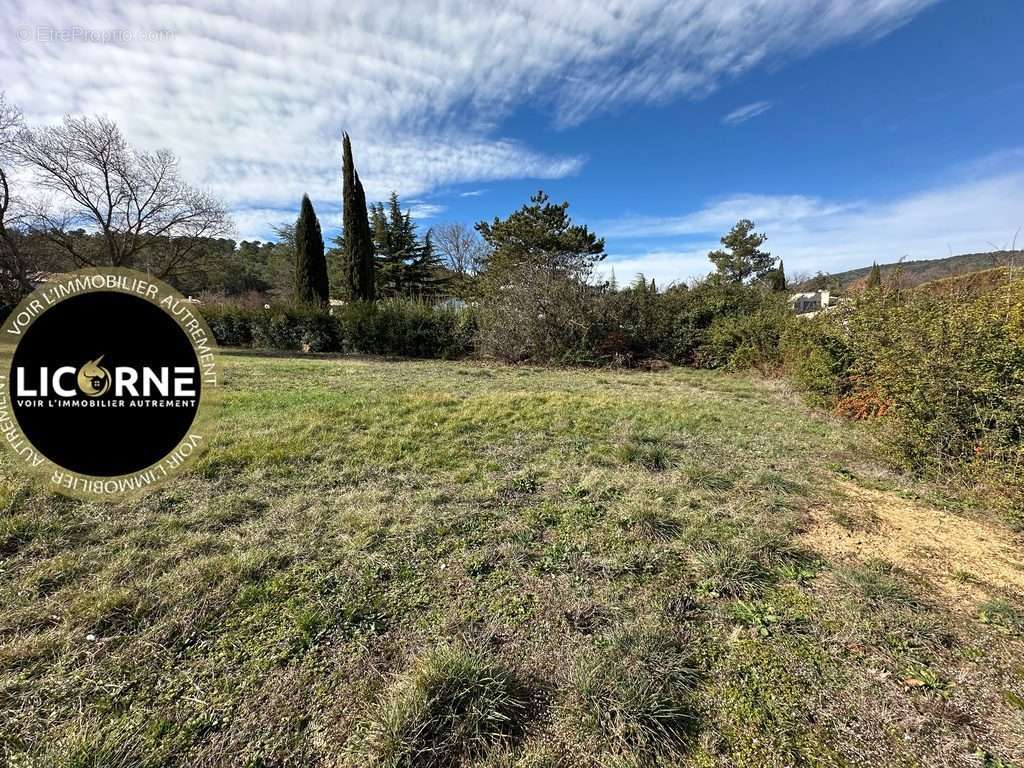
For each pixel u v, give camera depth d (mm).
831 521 2891
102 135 17750
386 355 13305
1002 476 3010
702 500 3150
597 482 3428
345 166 20828
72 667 1668
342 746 1390
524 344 11352
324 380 8188
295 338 14711
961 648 1809
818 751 1393
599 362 10875
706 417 5457
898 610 2018
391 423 4965
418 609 2027
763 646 1816
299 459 3830
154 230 19797
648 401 6379
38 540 2506
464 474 3580
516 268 12273
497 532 2695
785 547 2523
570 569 2350
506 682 1572
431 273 32750
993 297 3604
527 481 3461
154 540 2539
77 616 1912
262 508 2986
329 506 3012
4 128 15930
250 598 2062
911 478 3572
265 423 4863
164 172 19219
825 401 5805
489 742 1399
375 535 2635
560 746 1398
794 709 1531
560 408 5746
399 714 1437
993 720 1493
